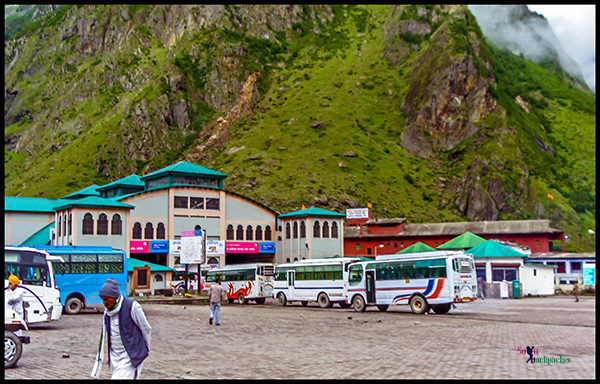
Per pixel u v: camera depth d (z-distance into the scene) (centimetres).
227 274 5453
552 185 18288
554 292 6944
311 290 4600
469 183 17200
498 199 16900
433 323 2895
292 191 14762
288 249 8975
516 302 5178
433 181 17838
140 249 7825
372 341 2073
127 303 928
